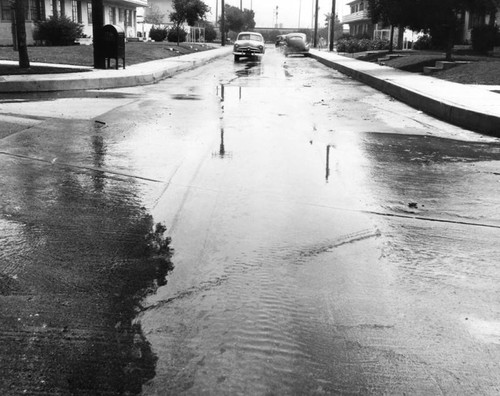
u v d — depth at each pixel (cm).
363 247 466
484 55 2673
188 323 338
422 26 2302
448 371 293
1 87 1552
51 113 1147
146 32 6316
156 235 484
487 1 2144
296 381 282
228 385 278
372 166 748
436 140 947
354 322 343
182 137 916
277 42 6888
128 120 1073
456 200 602
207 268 418
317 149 848
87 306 356
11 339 316
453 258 447
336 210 561
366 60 3350
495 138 976
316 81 2102
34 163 723
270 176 684
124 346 311
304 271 416
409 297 378
